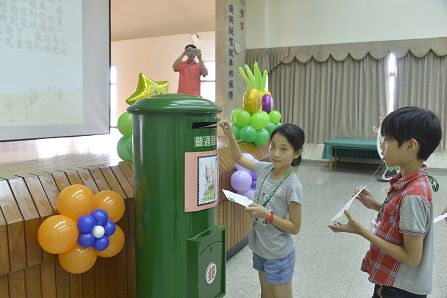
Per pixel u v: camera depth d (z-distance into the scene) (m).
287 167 1.63
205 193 1.52
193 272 1.49
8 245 1.36
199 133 1.48
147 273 1.53
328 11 7.01
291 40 7.33
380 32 6.71
